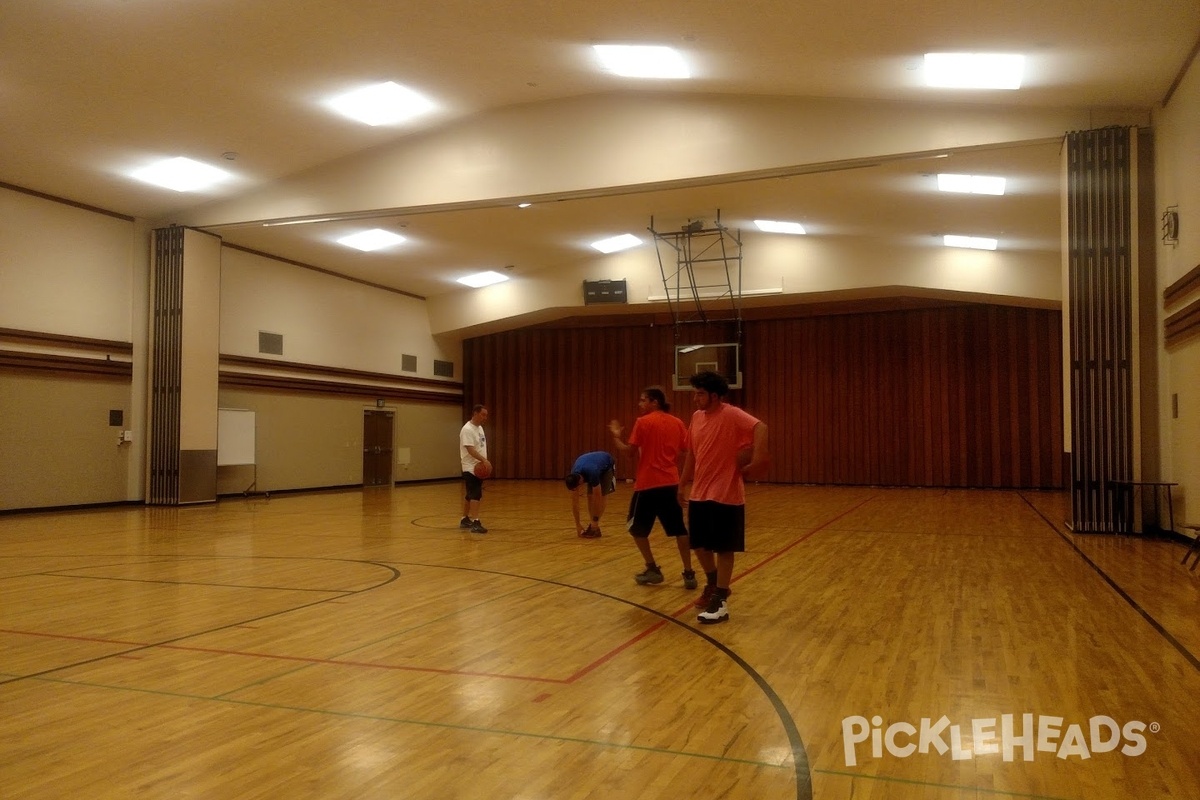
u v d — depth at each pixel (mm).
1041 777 2479
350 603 5234
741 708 3137
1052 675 3545
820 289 14969
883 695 3281
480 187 10492
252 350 14445
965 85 8078
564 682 3492
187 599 5391
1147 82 7789
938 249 14344
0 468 10922
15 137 9805
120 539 8641
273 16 7785
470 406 20609
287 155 10992
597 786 2428
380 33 8164
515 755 2678
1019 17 6535
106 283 12258
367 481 17469
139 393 12672
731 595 5461
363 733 2891
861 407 17703
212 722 3016
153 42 8117
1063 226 8562
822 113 9023
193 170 11156
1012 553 7305
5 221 11000
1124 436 8406
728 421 4648
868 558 7074
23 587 5867
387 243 14469
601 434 19672
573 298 16766
